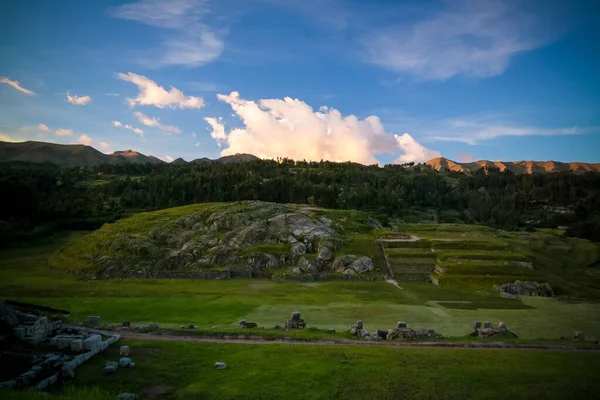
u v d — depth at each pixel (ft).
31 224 444.96
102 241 329.72
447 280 265.13
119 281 262.26
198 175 616.39
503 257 301.43
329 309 191.42
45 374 85.15
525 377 96.68
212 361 101.45
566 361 110.32
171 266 292.20
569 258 335.06
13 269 299.17
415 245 329.72
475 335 142.92
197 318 166.50
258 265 297.94
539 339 138.00
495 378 95.50
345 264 296.51
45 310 160.25
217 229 343.05
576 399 84.99
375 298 222.89
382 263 303.48
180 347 111.75
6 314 101.71
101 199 570.05
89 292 221.87
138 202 561.43
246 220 352.49
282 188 565.53
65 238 426.10
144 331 129.18
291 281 275.18
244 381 89.40
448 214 655.76
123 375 89.76
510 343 129.80
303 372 95.40
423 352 114.21
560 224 602.85
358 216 407.23
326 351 111.86
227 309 186.19
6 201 447.42
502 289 249.14
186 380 89.15
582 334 145.07
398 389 87.66
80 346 99.86
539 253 337.93
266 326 151.12
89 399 72.33
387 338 131.23
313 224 354.74
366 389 87.20
